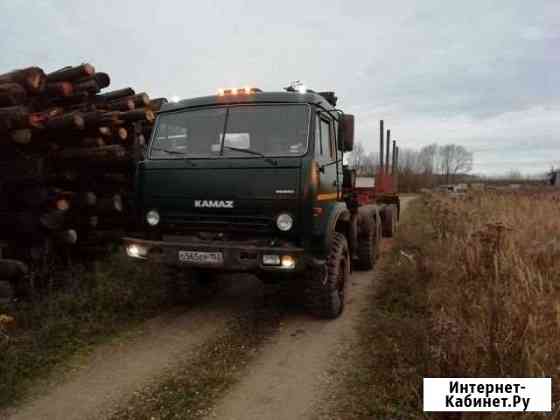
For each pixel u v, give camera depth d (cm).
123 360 407
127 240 476
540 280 412
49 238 547
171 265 452
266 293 629
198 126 490
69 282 527
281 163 435
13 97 455
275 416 320
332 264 508
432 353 343
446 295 486
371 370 384
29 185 510
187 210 467
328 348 437
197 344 447
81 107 561
